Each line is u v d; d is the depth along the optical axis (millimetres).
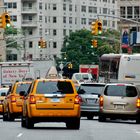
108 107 51812
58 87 42031
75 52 197875
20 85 54156
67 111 41812
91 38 197875
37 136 37312
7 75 91062
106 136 37938
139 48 159625
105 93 52094
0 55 182000
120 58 74125
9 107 54156
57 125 47531
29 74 90312
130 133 40594
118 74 74125
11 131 41062
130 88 51781
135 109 51438
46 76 96562
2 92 64188
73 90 42094
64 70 198625
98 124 49938
